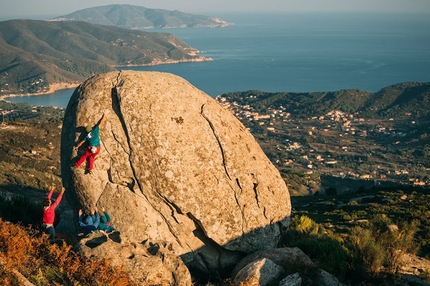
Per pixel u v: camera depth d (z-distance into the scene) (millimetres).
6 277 7477
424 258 16547
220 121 12078
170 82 12070
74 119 11844
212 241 12078
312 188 114312
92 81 12172
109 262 9195
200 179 11523
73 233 12922
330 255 12914
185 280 9688
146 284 9227
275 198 12539
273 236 12539
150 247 10492
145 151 11328
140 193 11461
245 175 12047
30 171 59438
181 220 11625
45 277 8258
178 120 11562
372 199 40031
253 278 10344
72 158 11742
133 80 11758
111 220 11531
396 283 12867
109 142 11500
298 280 10305
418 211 28891
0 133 108250
